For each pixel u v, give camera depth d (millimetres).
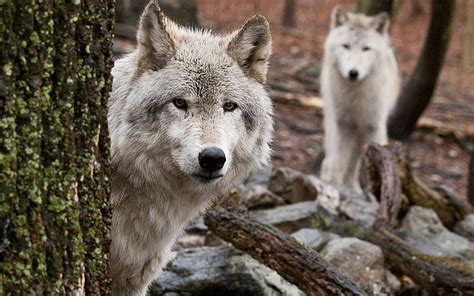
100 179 4766
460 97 28156
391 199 10625
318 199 11219
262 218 10117
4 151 3994
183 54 6375
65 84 4277
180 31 6824
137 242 6293
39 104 4129
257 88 6680
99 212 4746
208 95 6242
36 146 4137
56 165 4285
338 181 16203
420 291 9203
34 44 4059
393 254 9211
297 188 11164
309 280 7570
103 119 4730
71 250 4426
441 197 11875
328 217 10328
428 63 19016
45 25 4098
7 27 3947
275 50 30359
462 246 10484
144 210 6242
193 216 6703
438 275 8602
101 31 4559
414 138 22094
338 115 16328
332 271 7570
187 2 22688
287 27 37250
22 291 4137
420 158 20625
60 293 4359
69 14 4238
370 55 16062
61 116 4289
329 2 47219
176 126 6129
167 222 6375
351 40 16203
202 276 8203
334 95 16375
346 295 7410
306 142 20156
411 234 10250
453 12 18234
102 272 4812
